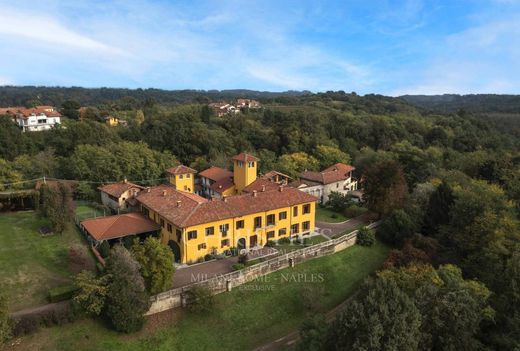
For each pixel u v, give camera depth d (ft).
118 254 137.08
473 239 172.45
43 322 127.65
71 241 185.98
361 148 426.10
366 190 243.19
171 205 192.34
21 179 253.03
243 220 192.03
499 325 125.80
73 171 272.92
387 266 174.91
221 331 143.84
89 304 131.75
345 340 104.17
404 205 230.68
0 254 168.86
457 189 226.79
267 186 241.35
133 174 285.43
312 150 383.86
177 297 148.66
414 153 341.41
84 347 125.59
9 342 119.96
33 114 419.54
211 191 284.61
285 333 147.23
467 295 116.57
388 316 102.83
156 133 360.89
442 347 110.83
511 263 134.62
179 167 268.21
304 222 216.74
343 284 179.42
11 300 139.64
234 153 373.61
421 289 121.19
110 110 557.74
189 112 453.99
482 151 351.46
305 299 159.53
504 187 239.30
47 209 192.13
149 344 132.57
